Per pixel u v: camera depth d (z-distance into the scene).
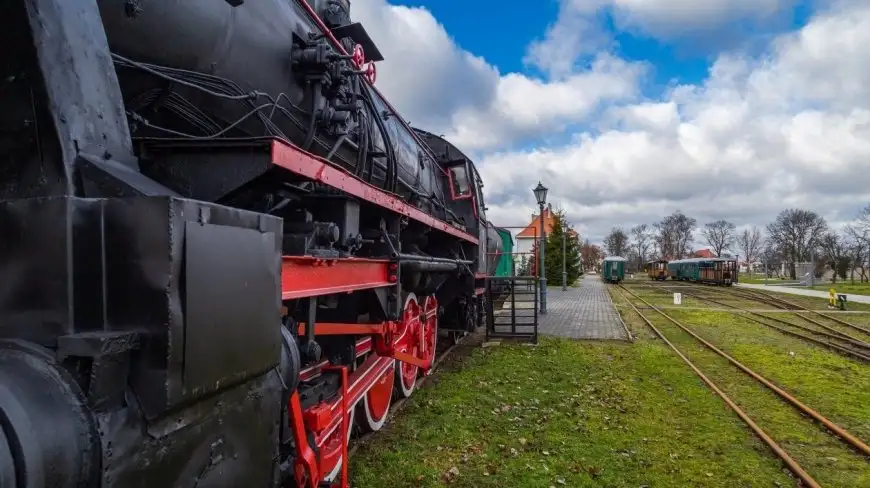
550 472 4.21
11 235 1.32
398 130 6.05
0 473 1.01
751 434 5.18
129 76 2.26
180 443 1.41
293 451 2.55
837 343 11.00
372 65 4.74
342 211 3.28
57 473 1.10
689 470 4.32
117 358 1.24
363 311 4.29
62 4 1.46
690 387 6.98
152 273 1.27
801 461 4.52
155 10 2.24
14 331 1.31
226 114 2.82
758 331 12.84
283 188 2.78
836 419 5.71
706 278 45.81
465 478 4.08
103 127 1.53
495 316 12.16
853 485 4.07
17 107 1.38
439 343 10.44
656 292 32.38
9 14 1.33
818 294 29.61
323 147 3.72
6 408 1.07
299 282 2.62
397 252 4.34
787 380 7.47
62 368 1.22
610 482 4.07
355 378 4.13
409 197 6.42
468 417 5.52
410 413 5.67
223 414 1.61
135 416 1.28
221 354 1.49
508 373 7.62
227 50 2.69
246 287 1.63
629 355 9.27
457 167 9.59
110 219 1.31
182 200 1.33
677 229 96.00
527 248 62.66
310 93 3.46
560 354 9.27
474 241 9.30
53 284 1.28
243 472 1.73
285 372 2.21
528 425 5.31
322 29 3.66
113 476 1.21
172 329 1.27
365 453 4.54
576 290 34.81
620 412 5.80
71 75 1.44
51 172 1.38
